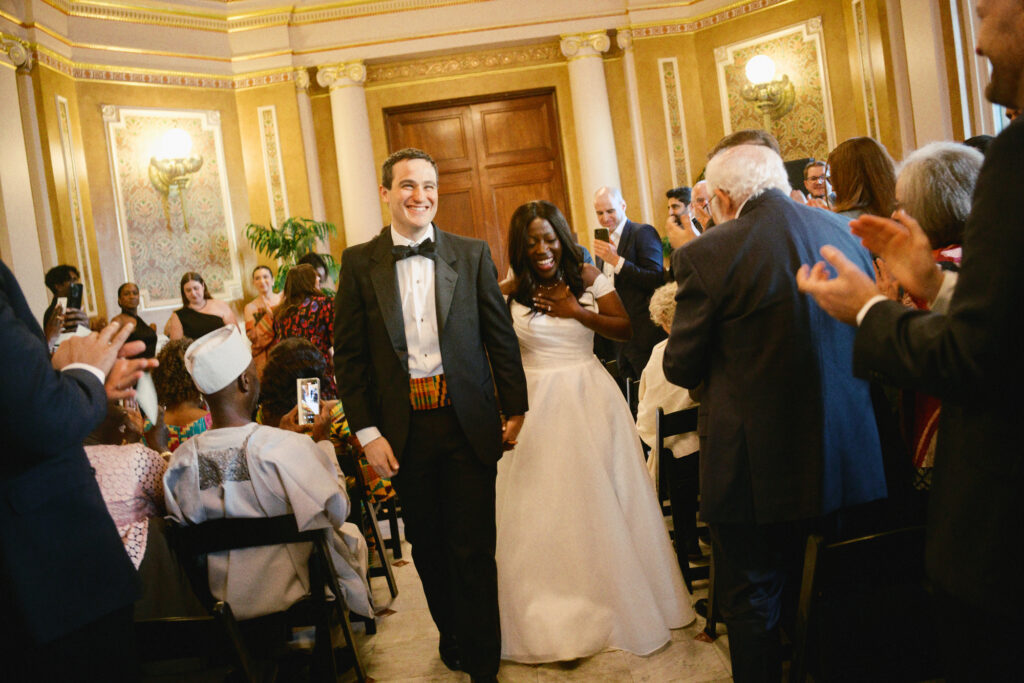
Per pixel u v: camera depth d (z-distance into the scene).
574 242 2.85
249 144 8.09
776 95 7.96
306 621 2.29
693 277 1.92
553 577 2.67
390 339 2.43
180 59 7.72
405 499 2.47
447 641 2.67
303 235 7.72
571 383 2.78
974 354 1.16
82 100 7.08
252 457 2.21
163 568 2.25
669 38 8.41
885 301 1.35
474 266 2.53
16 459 1.39
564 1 8.34
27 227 6.21
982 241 1.18
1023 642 1.31
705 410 1.98
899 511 2.01
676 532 3.02
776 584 1.95
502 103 8.73
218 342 2.25
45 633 1.41
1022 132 1.16
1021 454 1.22
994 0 1.28
